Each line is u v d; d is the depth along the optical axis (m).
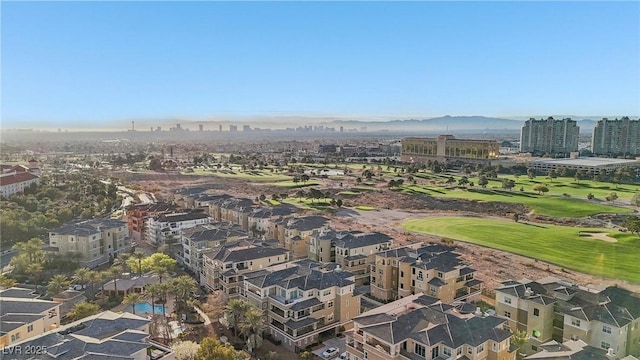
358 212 172.12
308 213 167.62
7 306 64.38
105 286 90.56
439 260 86.25
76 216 132.88
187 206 168.25
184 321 78.00
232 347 62.81
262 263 90.56
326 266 83.06
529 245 112.88
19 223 107.81
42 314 63.12
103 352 49.69
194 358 58.41
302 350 69.19
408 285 86.31
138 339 54.31
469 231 135.00
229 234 109.31
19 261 96.81
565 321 61.03
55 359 47.81
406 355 53.44
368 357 56.97
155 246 125.88
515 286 68.56
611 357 51.41
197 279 101.62
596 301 60.97
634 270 80.25
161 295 77.75
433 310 59.53
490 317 58.62
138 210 142.38
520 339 59.50
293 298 73.06
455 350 51.78
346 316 75.25
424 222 152.25
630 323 56.16
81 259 104.00
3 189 128.88
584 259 95.19
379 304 87.81
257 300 75.19
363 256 100.56
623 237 100.12
